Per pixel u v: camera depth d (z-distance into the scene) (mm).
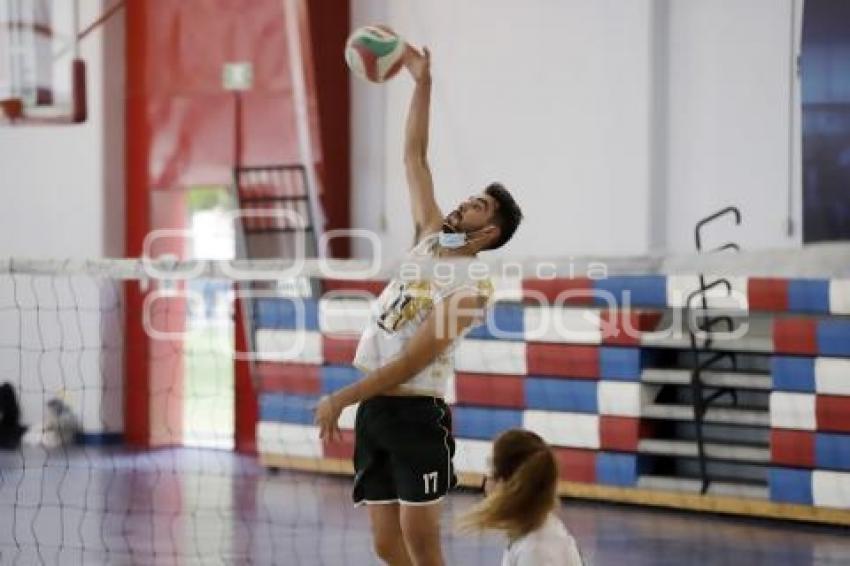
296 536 22969
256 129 33031
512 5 30953
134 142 35594
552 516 11977
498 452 11984
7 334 36469
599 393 26406
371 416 14227
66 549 21578
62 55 32062
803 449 24453
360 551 21609
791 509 24703
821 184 26547
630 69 29344
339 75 33188
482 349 27672
